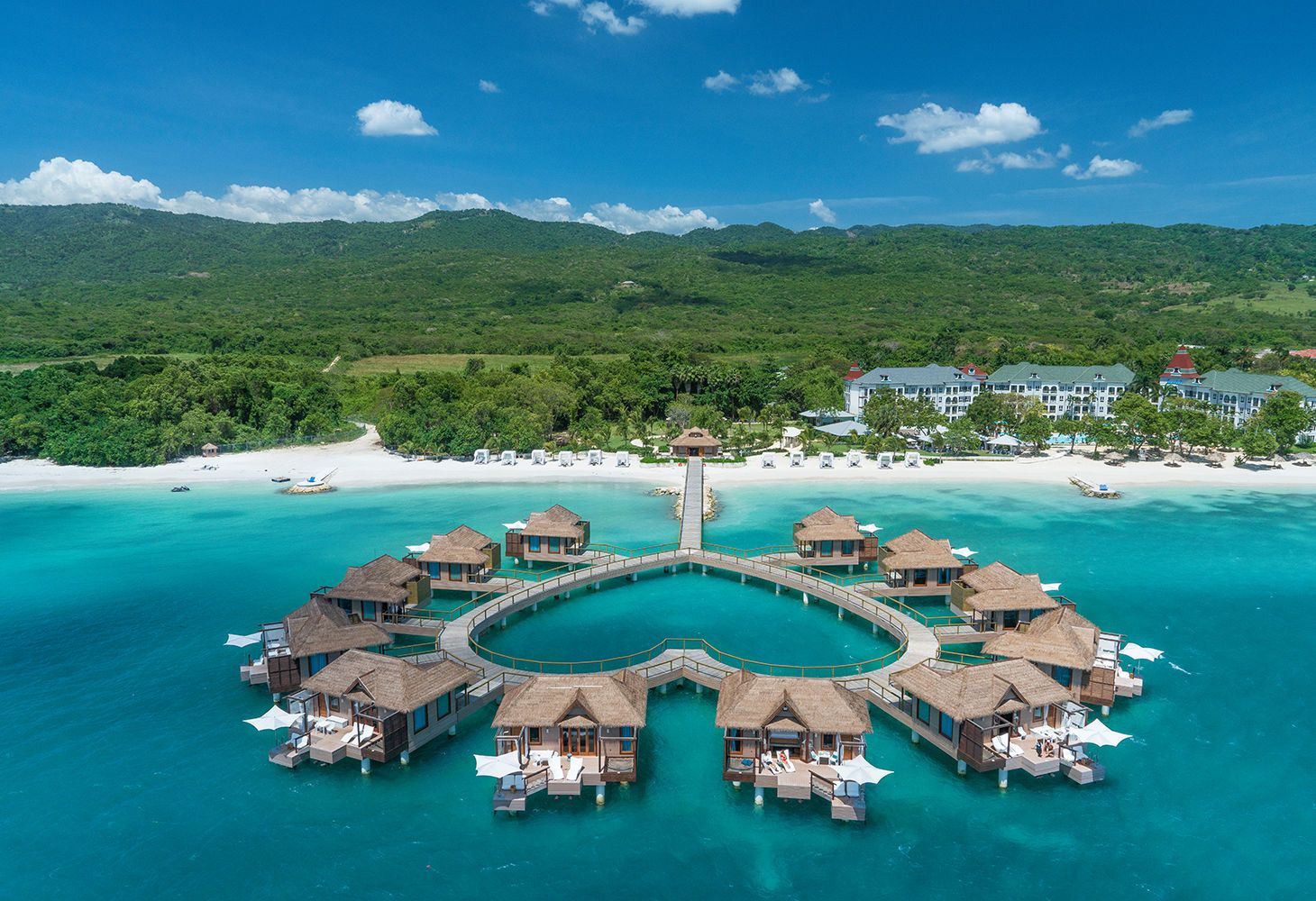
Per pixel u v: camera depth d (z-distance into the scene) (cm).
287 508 9200
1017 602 5309
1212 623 5712
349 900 3078
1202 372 17962
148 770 3919
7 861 3259
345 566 7094
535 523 7181
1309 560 7169
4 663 5112
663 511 9056
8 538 7944
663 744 4238
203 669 5053
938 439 12169
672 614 6050
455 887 3161
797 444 13138
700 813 3634
